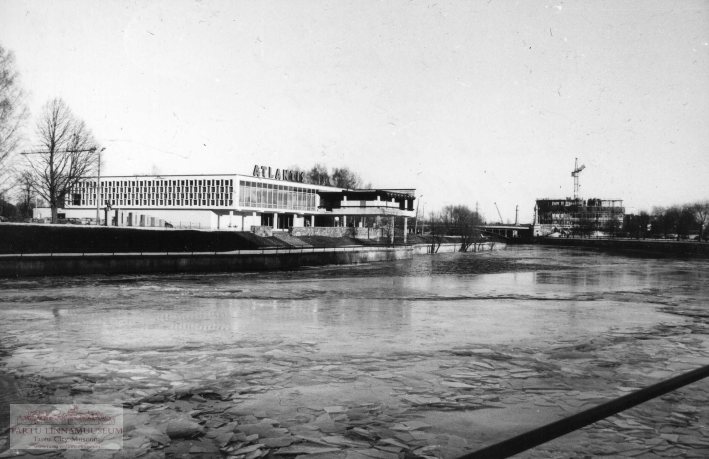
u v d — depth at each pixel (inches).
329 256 3166.8
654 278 2406.5
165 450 534.9
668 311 1402.6
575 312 1374.3
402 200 4601.4
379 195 4362.7
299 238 3794.3
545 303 1546.5
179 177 4003.4
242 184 3865.7
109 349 926.4
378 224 5191.9
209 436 566.9
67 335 1038.4
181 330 1093.8
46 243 2311.8
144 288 1823.3
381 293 1780.3
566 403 669.9
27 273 2038.6
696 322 1230.9
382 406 655.8
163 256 2379.4
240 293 1733.5
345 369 811.4
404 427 593.0
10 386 721.6
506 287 2000.5
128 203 4188.0
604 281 2256.4
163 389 714.2
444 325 1171.3
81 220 3939.5
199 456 522.6
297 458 519.5
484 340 1018.1
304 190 4392.2
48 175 2674.7
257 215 4116.6
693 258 4180.6
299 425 596.4
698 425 597.3
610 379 768.3
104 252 2442.2
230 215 3900.1
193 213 3932.1
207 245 2910.9
